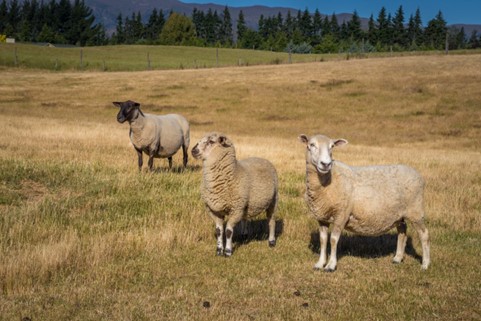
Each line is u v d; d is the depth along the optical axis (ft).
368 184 25.20
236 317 19.67
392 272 25.64
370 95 139.44
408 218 26.25
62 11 476.95
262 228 33.14
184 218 32.53
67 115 117.70
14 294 21.03
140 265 25.22
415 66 172.96
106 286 22.39
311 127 113.80
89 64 237.04
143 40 491.72
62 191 38.47
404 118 118.32
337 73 169.58
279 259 27.07
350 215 25.20
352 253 28.86
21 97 141.38
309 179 24.68
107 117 117.70
